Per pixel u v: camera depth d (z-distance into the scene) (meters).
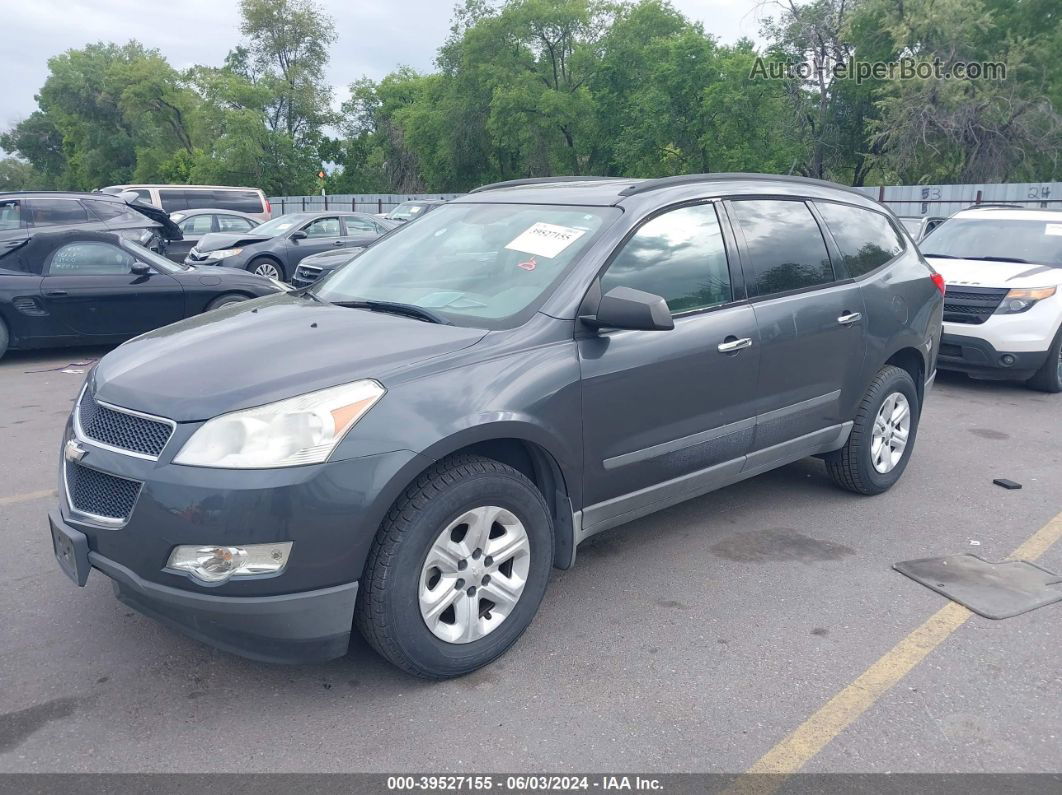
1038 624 3.64
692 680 3.19
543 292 3.51
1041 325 7.91
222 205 23.67
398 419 2.89
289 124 53.75
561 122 41.12
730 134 35.22
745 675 3.23
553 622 3.62
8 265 9.09
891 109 31.11
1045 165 30.42
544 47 43.66
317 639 2.85
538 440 3.24
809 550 4.40
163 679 3.17
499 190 4.64
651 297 3.25
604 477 3.58
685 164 37.25
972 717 2.98
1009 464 5.92
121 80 59.47
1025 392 8.35
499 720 2.94
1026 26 33.50
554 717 2.96
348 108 61.75
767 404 4.25
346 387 2.89
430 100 48.94
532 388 3.22
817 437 4.66
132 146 64.88
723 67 35.09
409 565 2.92
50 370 8.98
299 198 43.53
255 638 2.82
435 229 4.35
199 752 2.76
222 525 2.68
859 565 4.22
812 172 36.38
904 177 31.83
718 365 3.93
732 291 4.09
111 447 2.92
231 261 15.49
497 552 3.20
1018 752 2.80
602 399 3.47
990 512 4.97
